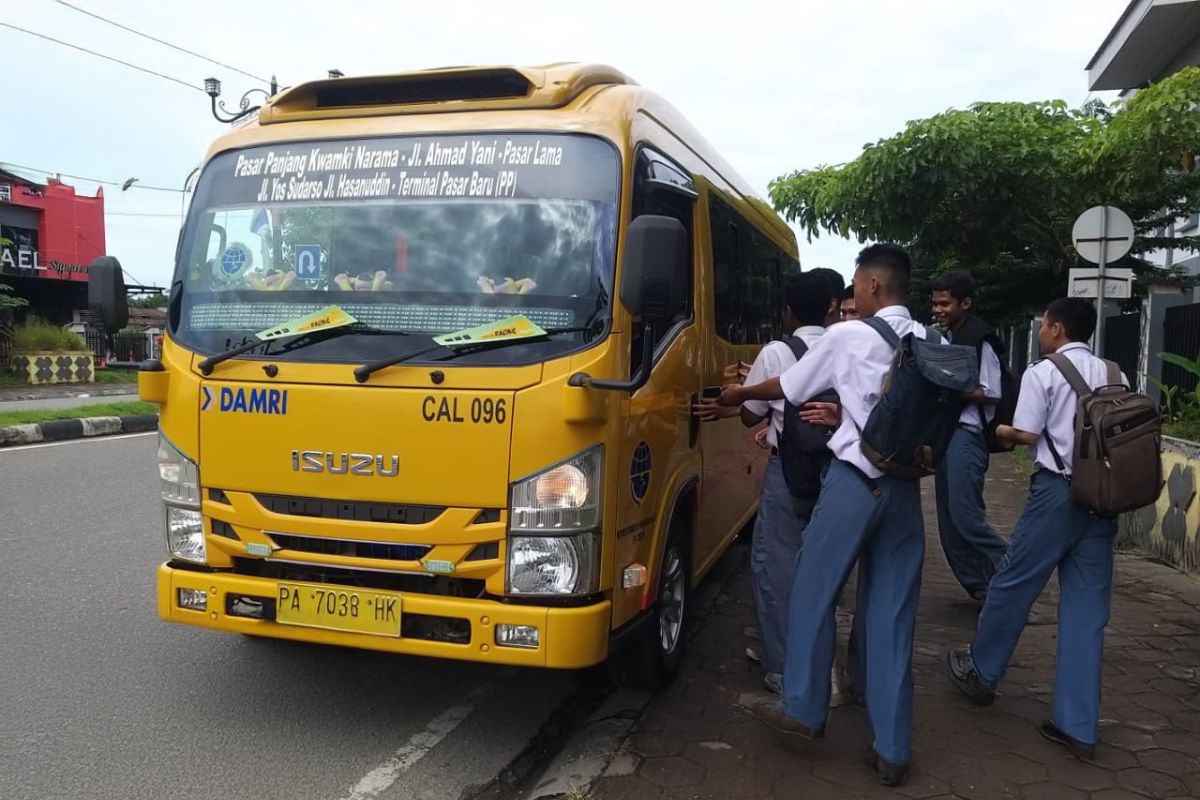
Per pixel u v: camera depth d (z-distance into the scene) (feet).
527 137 11.85
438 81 12.59
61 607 17.29
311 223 12.18
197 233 12.75
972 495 16.99
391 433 10.99
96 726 12.44
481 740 12.37
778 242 24.48
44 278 82.17
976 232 39.40
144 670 14.47
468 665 15.12
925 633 16.40
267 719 12.83
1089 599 11.64
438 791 10.96
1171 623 16.83
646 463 12.14
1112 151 29.43
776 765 11.28
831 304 13.76
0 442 38.60
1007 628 12.52
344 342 11.49
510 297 11.28
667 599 14.02
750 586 19.97
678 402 13.60
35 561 20.25
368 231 11.94
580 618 10.55
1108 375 11.89
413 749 12.03
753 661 14.98
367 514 11.17
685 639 14.96
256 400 11.57
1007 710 13.01
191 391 11.96
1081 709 11.51
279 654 15.30
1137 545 22.94
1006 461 42.22
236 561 12.01
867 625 11.07
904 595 10.92
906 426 10.39
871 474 10.65
